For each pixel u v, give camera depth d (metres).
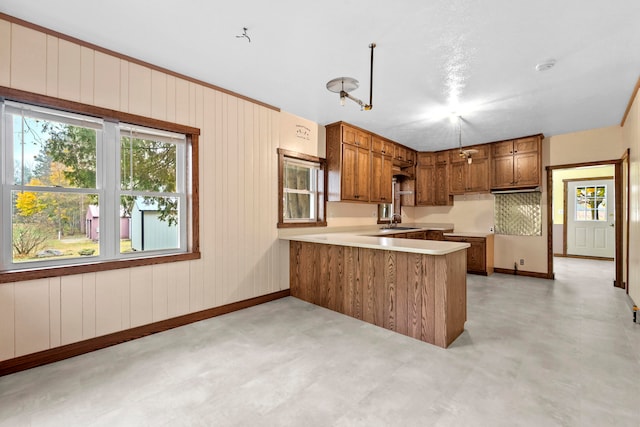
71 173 2.47
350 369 2.18
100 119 2.58
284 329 2.93
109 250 2.65
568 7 1.92
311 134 4.31
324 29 2.21
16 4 1.96
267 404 1.79
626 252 4.14
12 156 2.21
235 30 2.24
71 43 2.36
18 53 2.14
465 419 1.65
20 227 2.25
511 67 2.71
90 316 2.48
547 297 3.99
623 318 3.21
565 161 4.86
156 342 2.64
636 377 2.05
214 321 3.15
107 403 1.79
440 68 2.75
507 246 5.50
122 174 2.73
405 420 1.65
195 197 3.11
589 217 7.25
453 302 2.67
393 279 2.90
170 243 3.06
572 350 2.46
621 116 4.00
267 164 3.80
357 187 4.55
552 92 3.23
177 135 3.06
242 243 3.54
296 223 4.13
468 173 5.65
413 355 2.40
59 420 1.64
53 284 2.31
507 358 2.34
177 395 1.87
